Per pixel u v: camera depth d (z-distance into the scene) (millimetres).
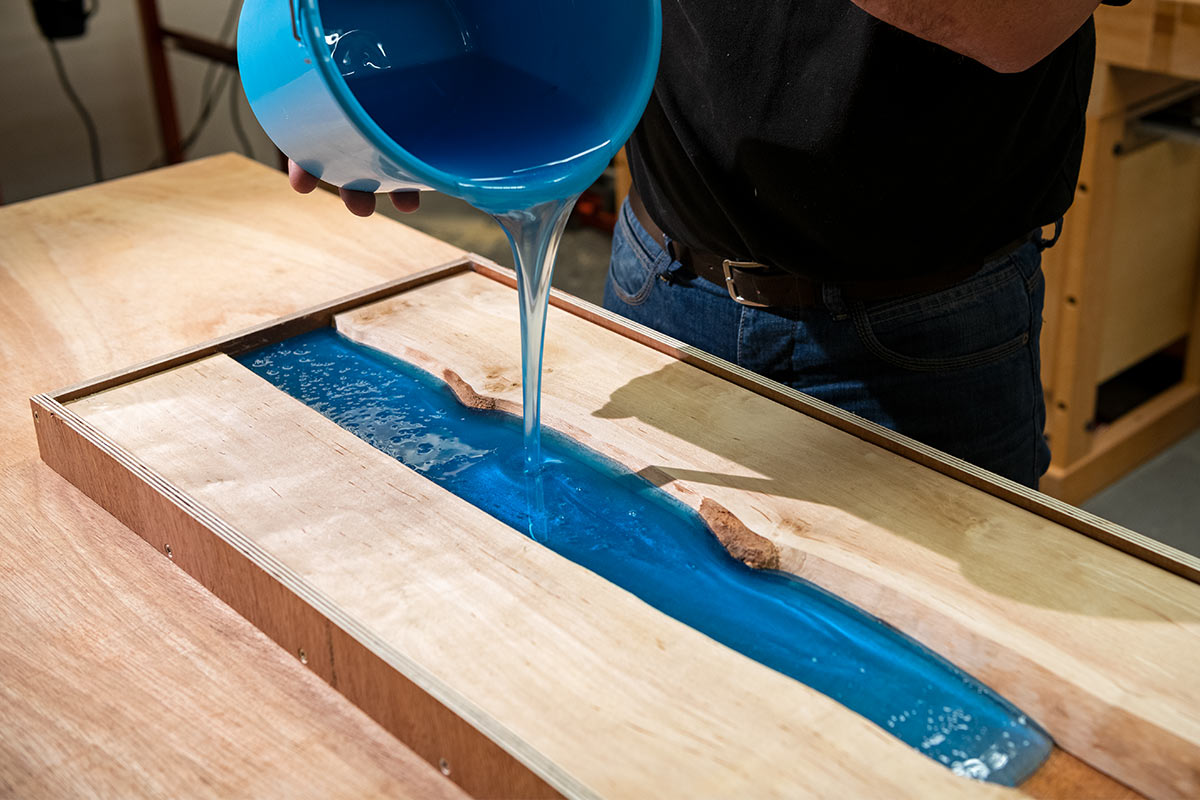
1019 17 809
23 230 1413
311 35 772
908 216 1023
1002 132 983
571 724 672
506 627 746
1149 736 677
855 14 942
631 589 832
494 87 1049
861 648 777
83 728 729
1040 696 720
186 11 3537
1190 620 756
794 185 1022
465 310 1178
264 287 1284
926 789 643
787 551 831
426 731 701
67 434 958
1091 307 1975
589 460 969
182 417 979
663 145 1110
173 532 870
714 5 1006
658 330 1252
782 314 1132
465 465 973
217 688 766
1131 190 1934
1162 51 1687
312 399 1061
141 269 1320
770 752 659
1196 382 2299
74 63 3412
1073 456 2104
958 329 1103
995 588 787
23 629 815
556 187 904
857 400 1137
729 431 975
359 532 835
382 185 933
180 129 3412
